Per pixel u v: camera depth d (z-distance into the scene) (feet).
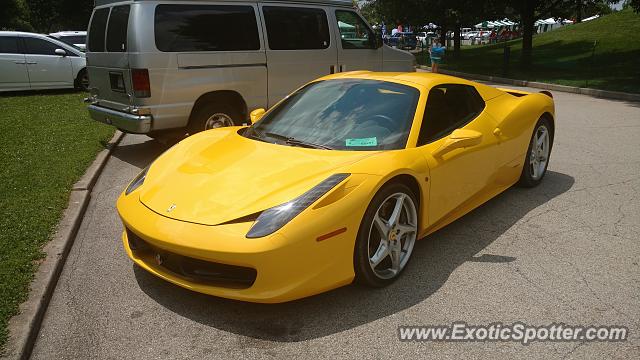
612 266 11.11
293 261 8.50
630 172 18.30
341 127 11.62
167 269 9.53
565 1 64.75
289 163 10.19
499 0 68.49
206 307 9.62
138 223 9.41
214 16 20.48
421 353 8.21
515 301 9.71
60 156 20.25
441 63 81.92
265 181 9.56
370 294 9.98
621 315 9.23
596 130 26.23
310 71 23.80
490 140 13.26
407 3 83.20
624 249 11.96
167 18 19.27
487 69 67.67
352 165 9.72
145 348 8.45
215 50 20.57
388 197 9.90
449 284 10.37
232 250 8.30
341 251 9.09
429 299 9.80
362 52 25.79
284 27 22.71
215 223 8.70
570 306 9.53
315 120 12.10
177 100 19.80
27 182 16.67
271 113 13.26
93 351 8.40
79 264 11.57
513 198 15.55
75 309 9.65
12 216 13.57
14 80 39.78
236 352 8.29
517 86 52.70
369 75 13.42
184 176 10.34
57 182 16.74
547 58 72.74
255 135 12.34
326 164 9.98
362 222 9.40
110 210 15.20
